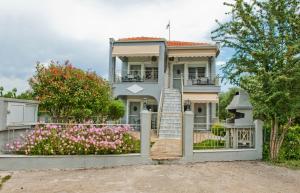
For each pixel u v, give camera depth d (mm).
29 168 10273
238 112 13773
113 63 25438
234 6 12477
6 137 10836
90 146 10867
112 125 11828
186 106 24203
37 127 11336
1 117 10320
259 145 12664
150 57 27234
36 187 8086
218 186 8492
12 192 7602
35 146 10664
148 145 11336
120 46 25406
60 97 15016
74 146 10773
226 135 13039
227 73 12953
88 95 15781
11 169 10156
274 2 11828
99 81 17172
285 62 11523
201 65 27547
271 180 9297
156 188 8172
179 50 26625
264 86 11922
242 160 12398
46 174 9680
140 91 24781
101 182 8711
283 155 12508
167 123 19141
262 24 12266
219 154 12109
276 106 11602
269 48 12047
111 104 19859
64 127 11547
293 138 13031
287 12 11805
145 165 11117
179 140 16172
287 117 11820
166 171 10172
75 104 15375
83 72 16469
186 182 8836
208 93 25625
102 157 10852
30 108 12445
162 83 24703
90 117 16109
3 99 10414
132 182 8734
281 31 12172
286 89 11383
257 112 12164
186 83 26844
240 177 9578
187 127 11766
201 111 26906
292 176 9867
